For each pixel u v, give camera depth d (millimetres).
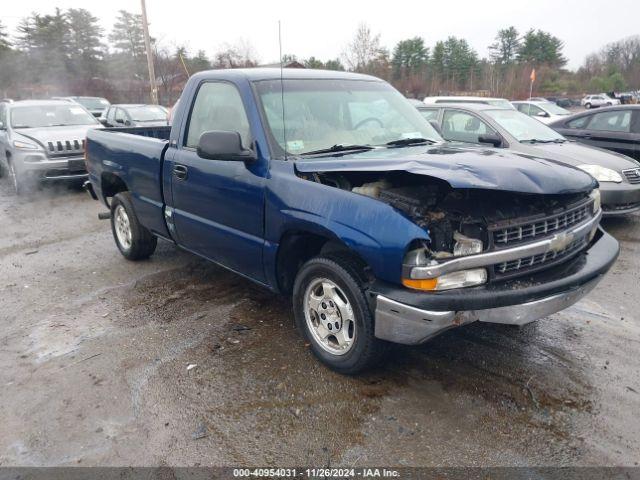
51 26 48000
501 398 3186
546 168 3180
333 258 3312
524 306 2965
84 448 2846
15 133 9750
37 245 6648
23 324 4344
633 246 6242
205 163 4156
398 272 2889
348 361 3344
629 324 4152
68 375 3553
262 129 3752
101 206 8828
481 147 4055
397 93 4812
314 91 4184
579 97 56000
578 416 3012
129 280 5301
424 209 2998
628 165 6926
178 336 4066
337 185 3453
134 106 16359
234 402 3207
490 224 2939
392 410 3092
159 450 2814
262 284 4035
